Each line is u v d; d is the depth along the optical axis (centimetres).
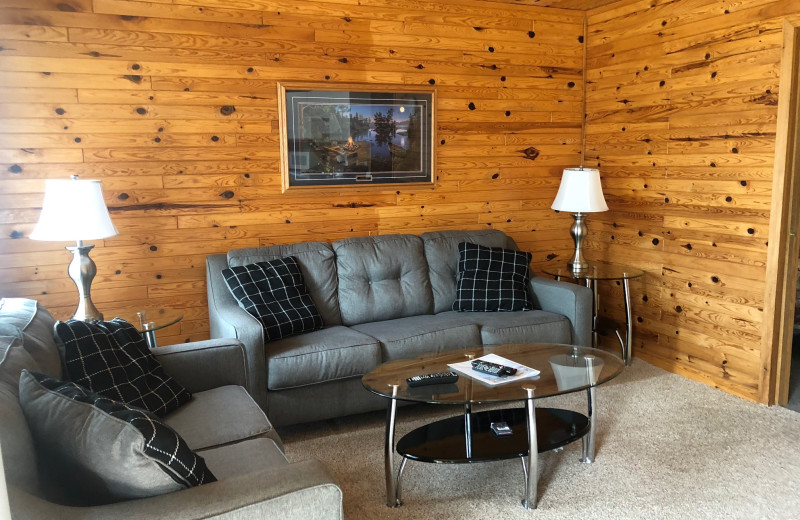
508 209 478
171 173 381
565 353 308
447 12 436
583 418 298
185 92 377
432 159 445
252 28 387
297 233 416
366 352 333
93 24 354
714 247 390
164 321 333
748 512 254
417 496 271
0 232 348
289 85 398
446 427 291
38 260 358
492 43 453
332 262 393
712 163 388
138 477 152
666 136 419
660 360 436
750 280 368
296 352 321
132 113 368
